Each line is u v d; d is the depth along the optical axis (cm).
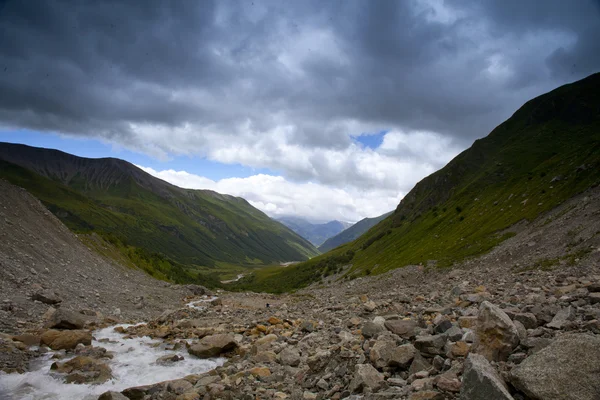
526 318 1134
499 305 1574
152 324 2827
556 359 705
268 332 2325
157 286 6266
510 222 8631
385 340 1251
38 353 1747
